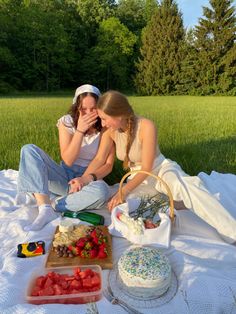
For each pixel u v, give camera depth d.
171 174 3.23
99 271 2.33
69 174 3.88
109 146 3.75
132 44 46.06
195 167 5.16
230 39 37.59
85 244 2.61
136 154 3.50
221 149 6.32
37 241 2.80
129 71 47.62
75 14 49.56
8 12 42.94
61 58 44.06
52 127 8.68
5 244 2.84
